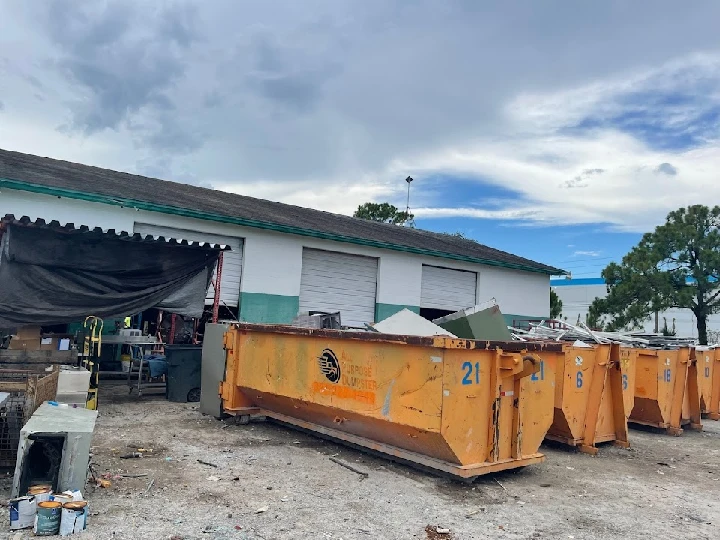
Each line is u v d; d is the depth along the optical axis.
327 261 17.09
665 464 7.45
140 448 6.58
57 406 5.37
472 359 5.70
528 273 22.52
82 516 4.09
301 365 7.24
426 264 19.30
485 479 6.08
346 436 6.89
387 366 6.05
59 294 9.09
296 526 4.42
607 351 8.20
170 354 10.04
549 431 8.15
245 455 6.54
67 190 12.06
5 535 3.97
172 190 17.09
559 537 4.54
